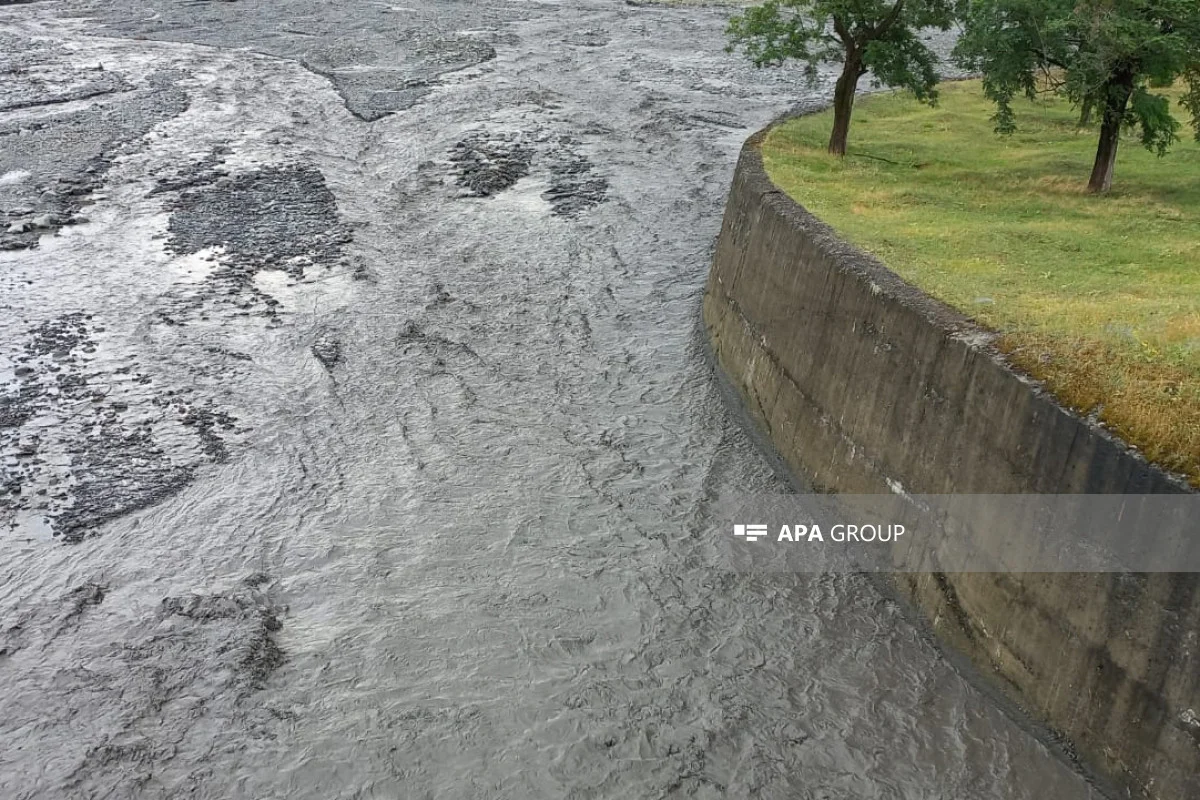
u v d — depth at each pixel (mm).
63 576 17391
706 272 29500
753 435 21625
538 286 28469
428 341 25438
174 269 28859
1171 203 27125
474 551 18094
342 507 19266
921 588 16250
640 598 17000
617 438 21531
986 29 28047
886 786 13609
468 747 14203
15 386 22859
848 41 32906
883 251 20953
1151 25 25641
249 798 13461
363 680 15289
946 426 15969
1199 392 13664
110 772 13789
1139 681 12266
